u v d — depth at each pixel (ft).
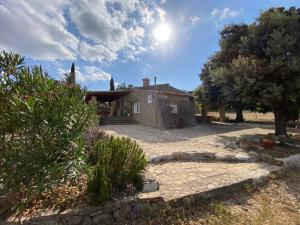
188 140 40.78
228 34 55.57
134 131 50.52
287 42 37.93
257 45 42.73
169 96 62.69
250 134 49.90
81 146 12.27
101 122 64.34
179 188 17.92
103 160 15.43
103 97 79.97
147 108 63.16
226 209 16.75
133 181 16.24
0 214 11.75
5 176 10.68
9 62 12.21
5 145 10.92
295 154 31.42
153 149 30.66
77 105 12.70
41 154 11.23
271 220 16.39
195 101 73.26
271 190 20.85
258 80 38.55
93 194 13.44
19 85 11.93
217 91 62.39
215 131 56.59
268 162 27.99
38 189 11.06
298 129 64.44
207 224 14.92
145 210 14.71
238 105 52.75
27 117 10.82
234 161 28.27
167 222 14.57
